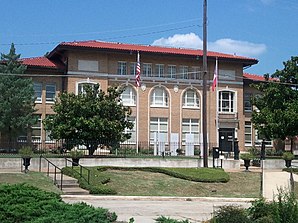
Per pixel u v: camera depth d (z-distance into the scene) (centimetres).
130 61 5691
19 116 4841
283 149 6166
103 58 5562
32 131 5300
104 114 4078
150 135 5734
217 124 5819
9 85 4862
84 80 5469
